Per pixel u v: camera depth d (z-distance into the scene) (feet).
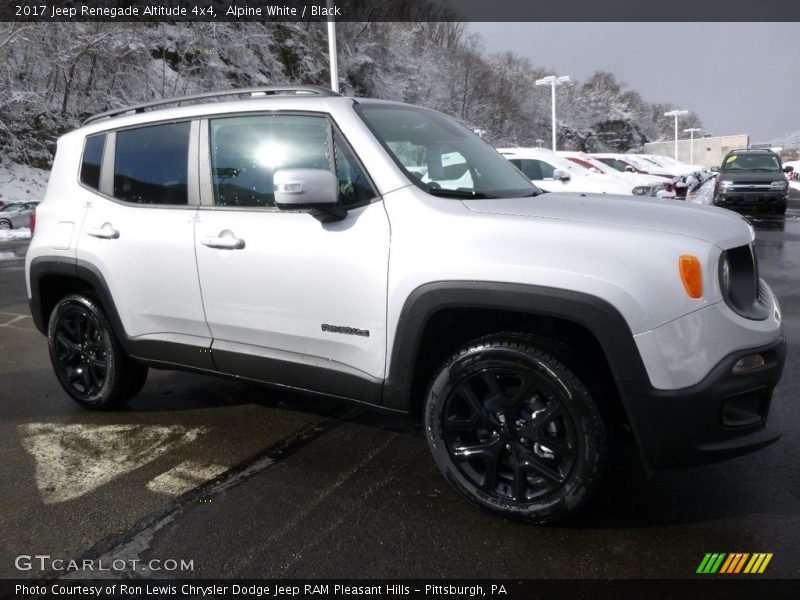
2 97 92.12
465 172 10.66
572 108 321.93
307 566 7.70
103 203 11.96
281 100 10.12
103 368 12.55
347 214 9.19
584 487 7.88
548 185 36.88
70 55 94.17
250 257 9.95
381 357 9.01
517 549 7.96
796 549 7.84
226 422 12.24
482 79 207.00
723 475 9.74
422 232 8.57
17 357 17.08
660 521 8.52
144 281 11.25
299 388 10.13
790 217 51.49
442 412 8.70
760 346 7.70
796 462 10.09
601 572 7.48
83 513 8.95
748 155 57.98
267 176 10.05
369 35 150.71
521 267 7.84
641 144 362.53
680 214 8.71
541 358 7.92
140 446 11.19
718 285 7.55
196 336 11.00
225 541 8.23
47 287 13.11
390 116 10.47
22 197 92.07
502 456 8.57
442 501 9.16
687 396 7.42
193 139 10.87
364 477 9.95
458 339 9.20
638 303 7.41
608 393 8.26
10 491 9.61
